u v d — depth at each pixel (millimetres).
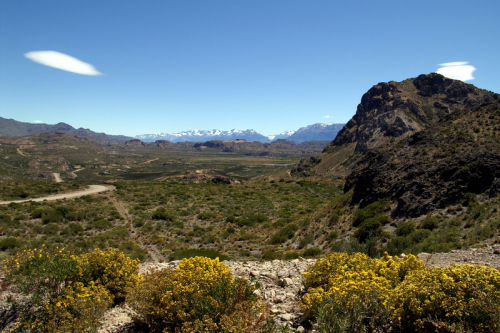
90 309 5215
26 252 5785
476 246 10508
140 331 5227
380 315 4559
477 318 3883
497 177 15664
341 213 23484
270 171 177125
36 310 5445
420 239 13484
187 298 4984
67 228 24406
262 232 24406
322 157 145625
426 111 125625
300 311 5559
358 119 156750
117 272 6547
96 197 43688
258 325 4629
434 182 18250
